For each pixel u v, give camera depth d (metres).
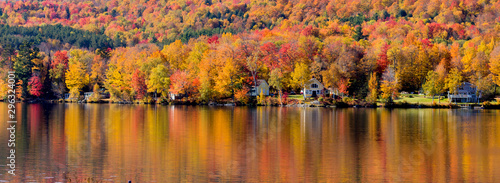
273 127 87.50
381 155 61.94
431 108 131.75
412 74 153.88
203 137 75.00
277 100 142.50
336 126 89.38
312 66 151.62
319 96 145.00
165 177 50.09
